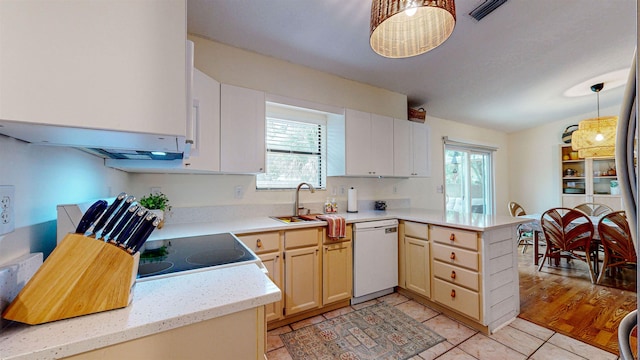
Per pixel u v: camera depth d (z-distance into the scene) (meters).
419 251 2.42
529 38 2.28
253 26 2.02
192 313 0.65
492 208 5.04
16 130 0.59
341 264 2.31
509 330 1.98
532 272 3.29
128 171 1.93
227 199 2.38
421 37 1.56
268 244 1.94
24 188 0.73
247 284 0.83
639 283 0.46
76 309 0.61
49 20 0.54
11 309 0.57
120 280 0.66
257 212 2.50
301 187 2.78
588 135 3.24
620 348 0.55
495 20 2.04
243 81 2.32
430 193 4.04
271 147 2.66
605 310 2.27
